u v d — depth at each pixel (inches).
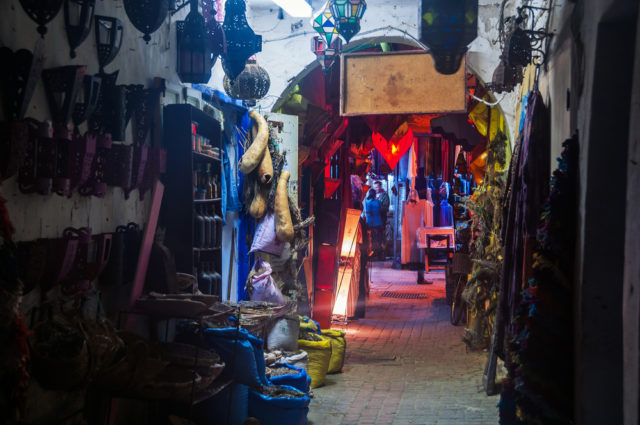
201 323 193.3
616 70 159.6
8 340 110.4
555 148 221.6
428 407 272.5
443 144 868.0
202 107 260.8
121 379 158.2
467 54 345.4
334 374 330.3
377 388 303.4
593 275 165.3
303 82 434.3
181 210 220.5
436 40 177.0
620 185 162.7
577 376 171.6
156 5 178.2
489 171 379.9
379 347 398.0
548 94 237.9
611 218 163.8
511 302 237.3
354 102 339.3
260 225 303.7
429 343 410.0
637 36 128.2
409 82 335.9
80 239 160.2
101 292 186.4
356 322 488.1
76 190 169.2
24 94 135.3
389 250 994.7
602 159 163.5
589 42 167.6
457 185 576.7
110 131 178.7
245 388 217.8
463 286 468.8
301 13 320.2
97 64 180.5
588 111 165.2
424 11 177.2
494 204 358.3
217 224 255.4
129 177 185.2
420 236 770.8
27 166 140.7
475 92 453.7
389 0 358.0
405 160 856.3
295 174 335.9
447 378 322.3
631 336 125.0
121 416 194.1
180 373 174.6
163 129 221.5
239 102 307.1
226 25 228.1
